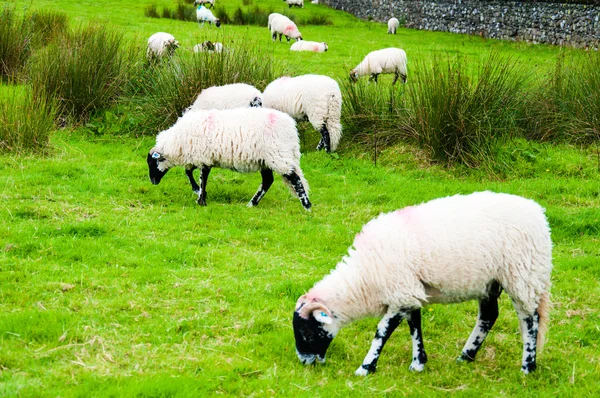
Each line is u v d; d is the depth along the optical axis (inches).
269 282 248.4
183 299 231.5
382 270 181.0
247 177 387.2
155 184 345.7
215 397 171.9
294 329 187.5
